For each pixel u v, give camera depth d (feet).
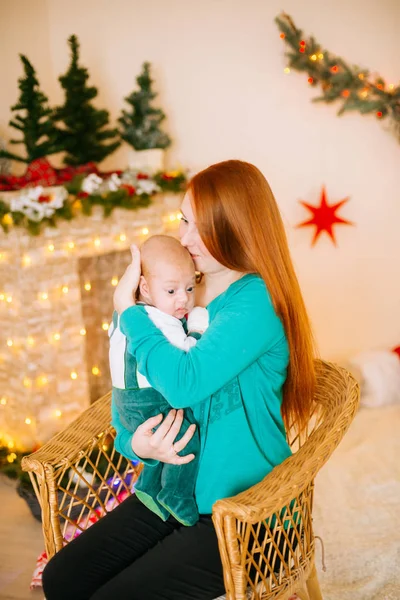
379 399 10.43
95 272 9.84
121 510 4.78
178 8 10.36
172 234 10.19
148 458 4.42
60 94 10.59
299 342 4.49
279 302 4.30
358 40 10.30
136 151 9.87
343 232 11.14
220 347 4.06
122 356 4.43
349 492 7.93
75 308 9.44
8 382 9.64
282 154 10.85
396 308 11.48
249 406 4.31
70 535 7.12
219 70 10.57
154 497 4.42
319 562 6.53
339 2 10.18
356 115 10.61
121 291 4.43
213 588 4.08
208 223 4.26
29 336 9.07
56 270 9.14
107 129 10.38
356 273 11.32
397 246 11.21
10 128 10.39
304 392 4.70
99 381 10.24
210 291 4.86
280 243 4.39
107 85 10.57
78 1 10.29
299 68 10.18
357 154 10.78
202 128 10.82
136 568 4.09
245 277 4.40
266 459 4.36
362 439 9.39
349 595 5.95
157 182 9.46
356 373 10.69
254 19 10.32
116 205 9.04
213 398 4.28
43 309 9.13
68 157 9.63
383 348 11.55
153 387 4.31
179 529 4.33
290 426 5.07
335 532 7.09
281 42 10.34
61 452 4.83
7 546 7.45
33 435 9.43
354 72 10.17
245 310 4.18
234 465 4.25
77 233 9.20
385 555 6.55
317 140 10.76
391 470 8.39
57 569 4.36
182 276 4.43
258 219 4.27
